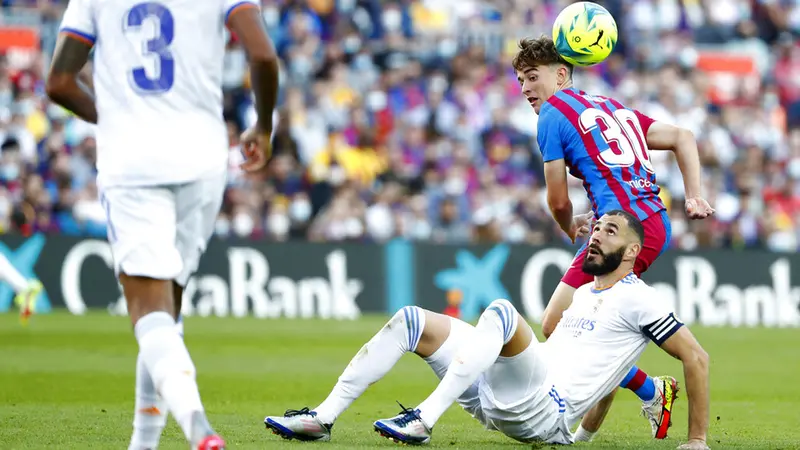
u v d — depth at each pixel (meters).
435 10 81.81
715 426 23.97
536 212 69.50
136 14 15.45
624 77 80.88
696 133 77.44
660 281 62.72
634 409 27.22
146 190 15.16
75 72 15.76
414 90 75.75
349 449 18.67
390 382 32.94
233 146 68.88
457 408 26.67
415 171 71.81
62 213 63.09
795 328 59.38
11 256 57.06
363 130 72.56
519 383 19.16
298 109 71.00
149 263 14.97
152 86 15.36
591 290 20.12
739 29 88.06
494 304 18.89
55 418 23.05
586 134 22.44
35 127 66.88
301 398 28.70
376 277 61.41
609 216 19.55
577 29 23.11
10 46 71.25
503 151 73.56
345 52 77.81
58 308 57.69
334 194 68.56
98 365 35.69
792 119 84.81
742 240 72.31
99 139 15.52
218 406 26.56
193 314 58.69
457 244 62.53
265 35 15.38
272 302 59.81
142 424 15.83
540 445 19.86
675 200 70.88
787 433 22.78
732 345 48.38
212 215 15.82
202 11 15.52
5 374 32.56
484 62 79.00
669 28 86.31
